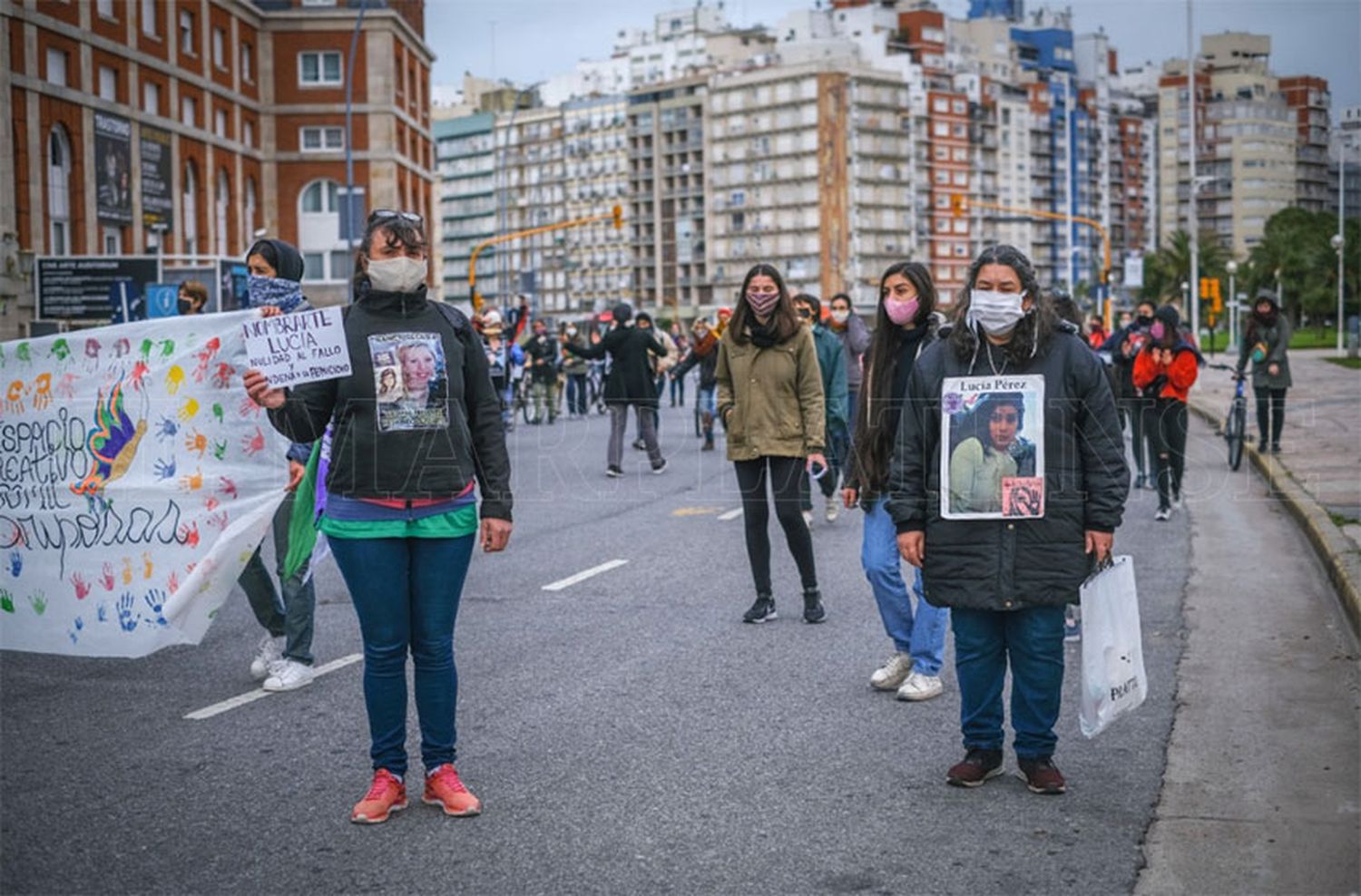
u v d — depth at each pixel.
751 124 175.50
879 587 7.59
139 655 7.52
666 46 199.38
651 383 20.48
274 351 5.58
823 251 170.50
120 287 33.09
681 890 4.85
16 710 7.35
